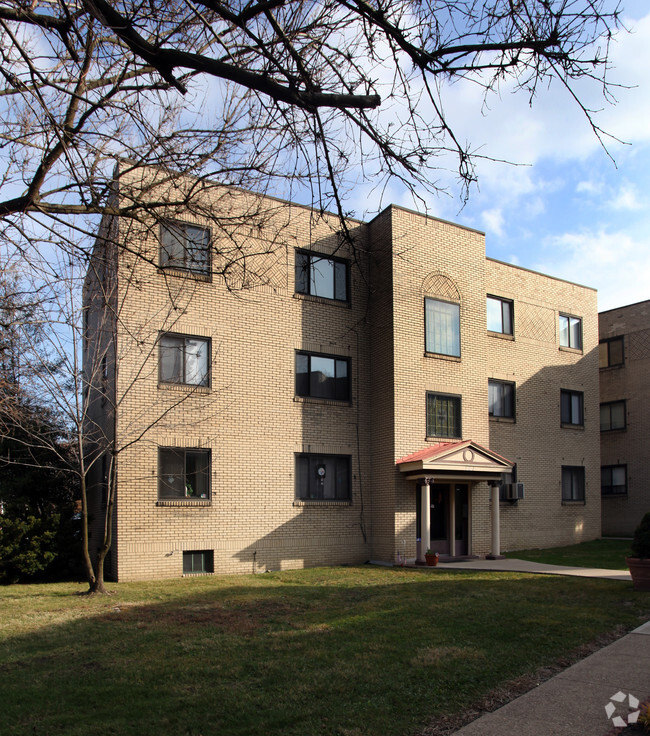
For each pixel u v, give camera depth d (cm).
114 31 468
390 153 541
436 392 1853
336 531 1734
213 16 555
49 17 495
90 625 908
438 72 506
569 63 468
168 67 497
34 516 1494
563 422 2336
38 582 1447
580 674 637
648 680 614
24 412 1340
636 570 1117
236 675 654
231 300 1631
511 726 507
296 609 1007
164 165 591
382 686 610
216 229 1277
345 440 1788
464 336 1947
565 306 2405
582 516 2314
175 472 1518
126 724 530
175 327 1541
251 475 1616
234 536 1570
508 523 2092
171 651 751
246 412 1627
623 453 2694
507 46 476
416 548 1738
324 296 1803
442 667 664
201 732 511
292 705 564
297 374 1736
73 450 1261
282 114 546
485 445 1944
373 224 1909
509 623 864
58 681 646
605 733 490
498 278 2220
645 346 2653
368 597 1112
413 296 1844
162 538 1471
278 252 1700
